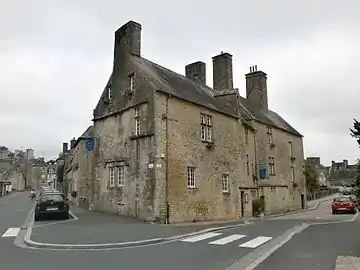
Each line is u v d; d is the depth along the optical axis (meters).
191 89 24.67
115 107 22.95
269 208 32.94
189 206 20.38
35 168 114.94
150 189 18.97
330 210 37.50
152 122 19.41
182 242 12.16
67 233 13.62
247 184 28.12
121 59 23.27
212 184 22.50
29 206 30.66
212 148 22.88
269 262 8.90
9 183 71.00
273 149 35.50
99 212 22.95
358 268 7.93
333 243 12.27
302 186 42.16
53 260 8.99
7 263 8.62
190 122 21.38
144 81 20.59
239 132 26.48
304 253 10.24
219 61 30.33
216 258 9.33
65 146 62.84
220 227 16.80
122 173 21.64
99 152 24.08
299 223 20.27
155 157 18.94
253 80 38.38
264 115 36.06
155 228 15.74
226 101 26.97
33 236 12.77
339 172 102.31
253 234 14.55
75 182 38.00
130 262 8.75
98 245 10.97
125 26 23.23
